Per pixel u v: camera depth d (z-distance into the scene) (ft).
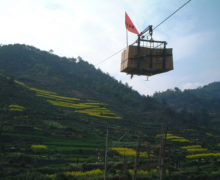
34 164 128.36
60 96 419.13
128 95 561.02
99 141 212.23
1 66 561.43
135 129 296.92
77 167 125.80
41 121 233.14
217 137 342.03
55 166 128.36
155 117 426.51
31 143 175.42
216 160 185.06
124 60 42.98
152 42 41.98
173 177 131.03
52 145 178.50
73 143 191.52
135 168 76.13
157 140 242.78
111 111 392.06
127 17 41.65
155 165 140.15
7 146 156.15
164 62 41.86
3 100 268.41
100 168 129.39
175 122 420.36
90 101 443.73
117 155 169.78
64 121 256.93
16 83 380.37
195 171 147.13
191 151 226.38
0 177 101.71
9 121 209.46
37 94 373.81
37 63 645.51
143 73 45.52
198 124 464.24
